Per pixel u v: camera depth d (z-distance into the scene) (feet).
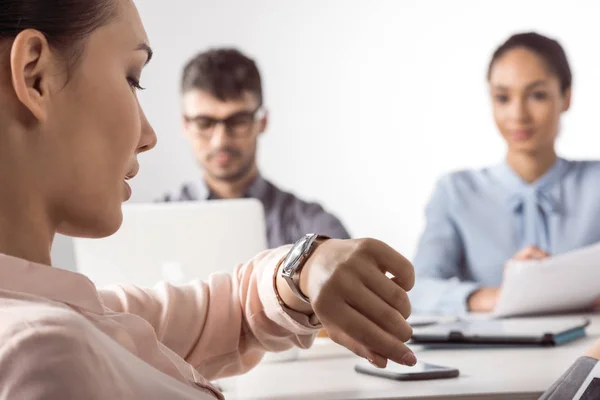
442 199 9.61
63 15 1.75
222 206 4.84
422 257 9.35
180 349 2.75
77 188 1.80
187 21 12.10
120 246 4.78
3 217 1.73
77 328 1.31
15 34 1.71
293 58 12.16
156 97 12.11
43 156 1.75
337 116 12.14
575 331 3.89
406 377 2.88
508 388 2.58
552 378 2.75
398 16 12.01
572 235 9.41
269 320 2.80
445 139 12.00
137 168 2.01
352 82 12.12
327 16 12.09
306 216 10.41
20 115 1.72
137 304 2.70
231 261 4.83
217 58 10.15
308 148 12.19
